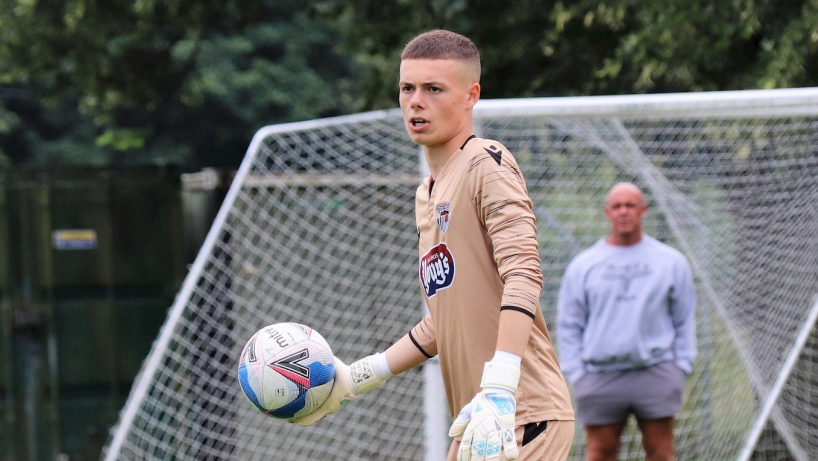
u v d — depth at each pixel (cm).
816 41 2764
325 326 2470
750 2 2884
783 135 2445
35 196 2583
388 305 2505
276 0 4862
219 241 2381
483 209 1048
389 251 2489
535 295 1009
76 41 4553
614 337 2025
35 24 4425
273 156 2356
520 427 1074
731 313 2506
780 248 2455
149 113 9031
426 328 1184
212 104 8931
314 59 9525
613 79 3678
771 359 2438
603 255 2075
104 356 2591
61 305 2586
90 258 2588
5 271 2584
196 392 2336
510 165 1059
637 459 2552
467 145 1080
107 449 2398
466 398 1110
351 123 2306
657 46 3067
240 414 2386
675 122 2541
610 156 2509
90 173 2600
